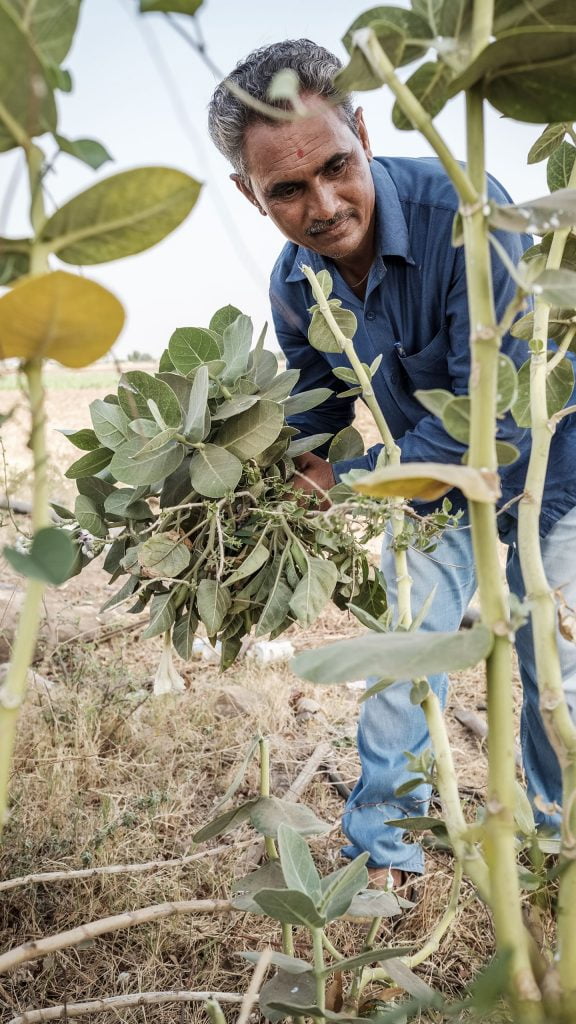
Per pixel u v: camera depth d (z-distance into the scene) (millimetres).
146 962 1665
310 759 2576
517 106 591
